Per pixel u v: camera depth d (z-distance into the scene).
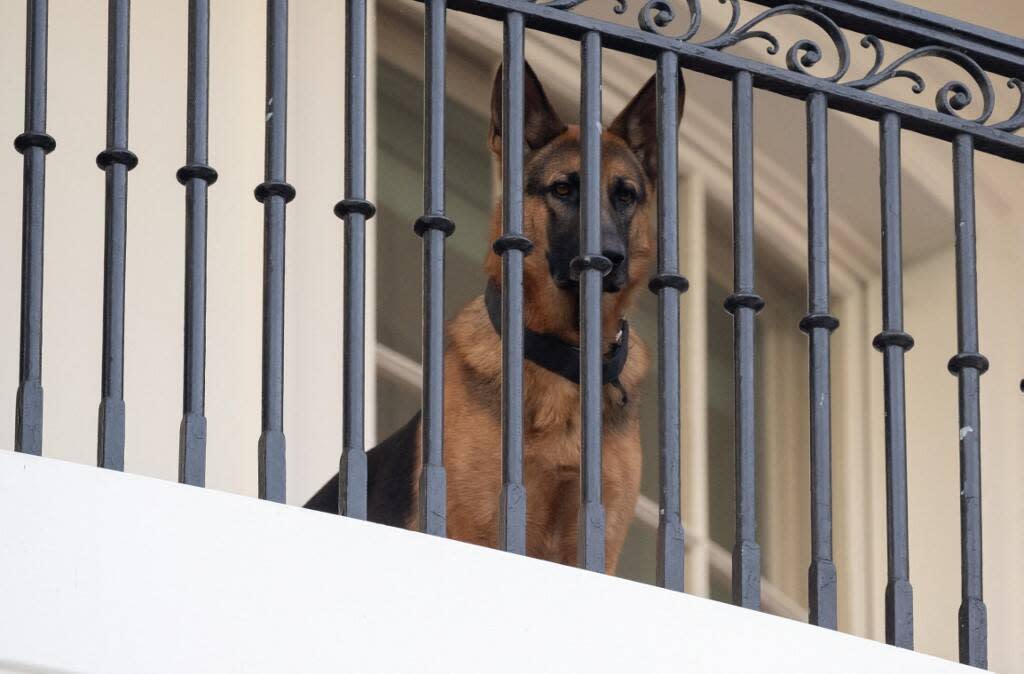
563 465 8.83
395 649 5.34
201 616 5.16
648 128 9.96
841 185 12.88
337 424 10.52
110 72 5.71
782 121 12.49
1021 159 6.99
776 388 13.41
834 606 6.10
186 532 5.23
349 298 5.77
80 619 5.03
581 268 6.03
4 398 9.79
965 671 6.07
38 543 5.07
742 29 6.51
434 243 5.90
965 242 6.75
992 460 12.35
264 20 11.05
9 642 4.93
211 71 10.80
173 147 10.73
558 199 9.41
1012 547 12.12
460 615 5.45
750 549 6.03
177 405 10.30
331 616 5.30
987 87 6.88
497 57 12.38
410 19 12.09
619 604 5.68
